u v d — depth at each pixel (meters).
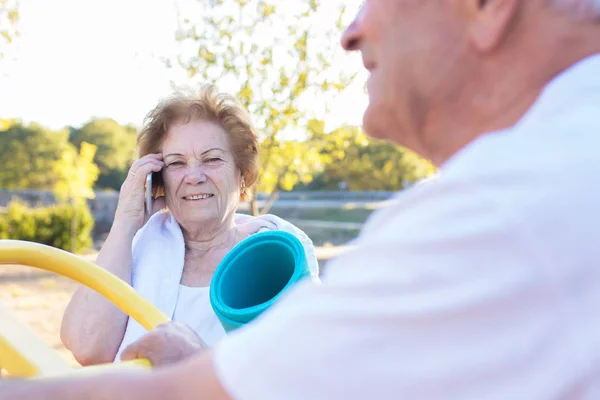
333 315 0.50
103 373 0.58
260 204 22.98
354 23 0.72
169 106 2.05
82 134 36.34
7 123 6.27
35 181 29.12
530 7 0.60
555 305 0.47
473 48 0.62
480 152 0.55
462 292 0.48
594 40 0.59
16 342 0.82
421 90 0.65
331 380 0.49
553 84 0.58
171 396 0.54
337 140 7.64
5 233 14.27
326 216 21.91
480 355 0.47
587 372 0.46
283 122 7.17
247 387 0.51
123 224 1.99
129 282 1.91
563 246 0.48
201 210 1.99
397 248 0.51
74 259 1.30
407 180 25.66
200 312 1.92
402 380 0.48
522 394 0.47
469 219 0.50
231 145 2.06
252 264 1.54
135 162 2.03
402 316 0.48
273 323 0.52
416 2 0.64
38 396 0.57
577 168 0.51
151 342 0.93
